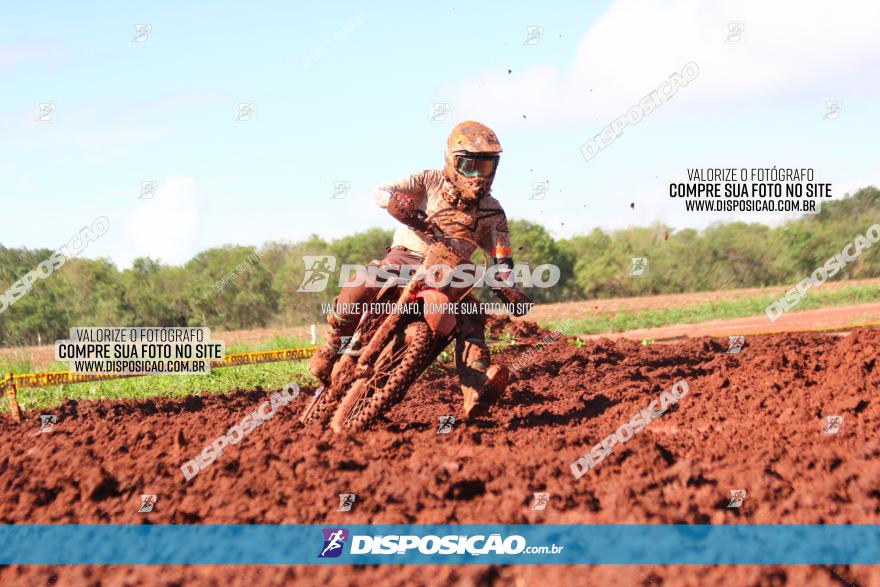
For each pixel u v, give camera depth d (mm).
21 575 7758
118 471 10750
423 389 20156
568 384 19938
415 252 13492
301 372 25109
